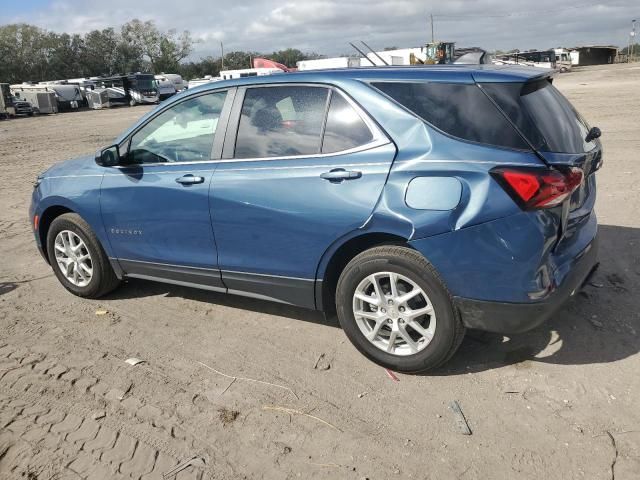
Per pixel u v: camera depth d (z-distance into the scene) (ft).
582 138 11.46
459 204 10.08
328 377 11.62
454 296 10.50
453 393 10.82
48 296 16.70
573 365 11.44
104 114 130.72
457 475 8.80
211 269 13.52
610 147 34.88
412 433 9.80
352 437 9.79
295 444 9.70
